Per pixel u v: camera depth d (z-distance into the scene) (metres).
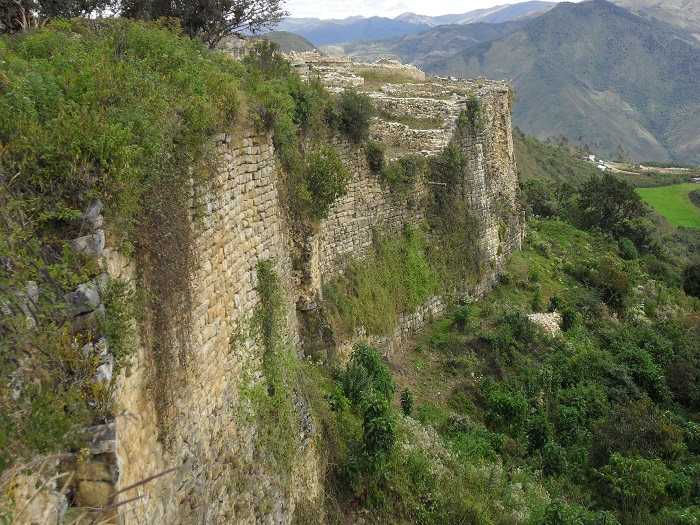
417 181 21.84
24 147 5.19
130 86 6.68
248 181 9.61
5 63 6.20
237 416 8.55
